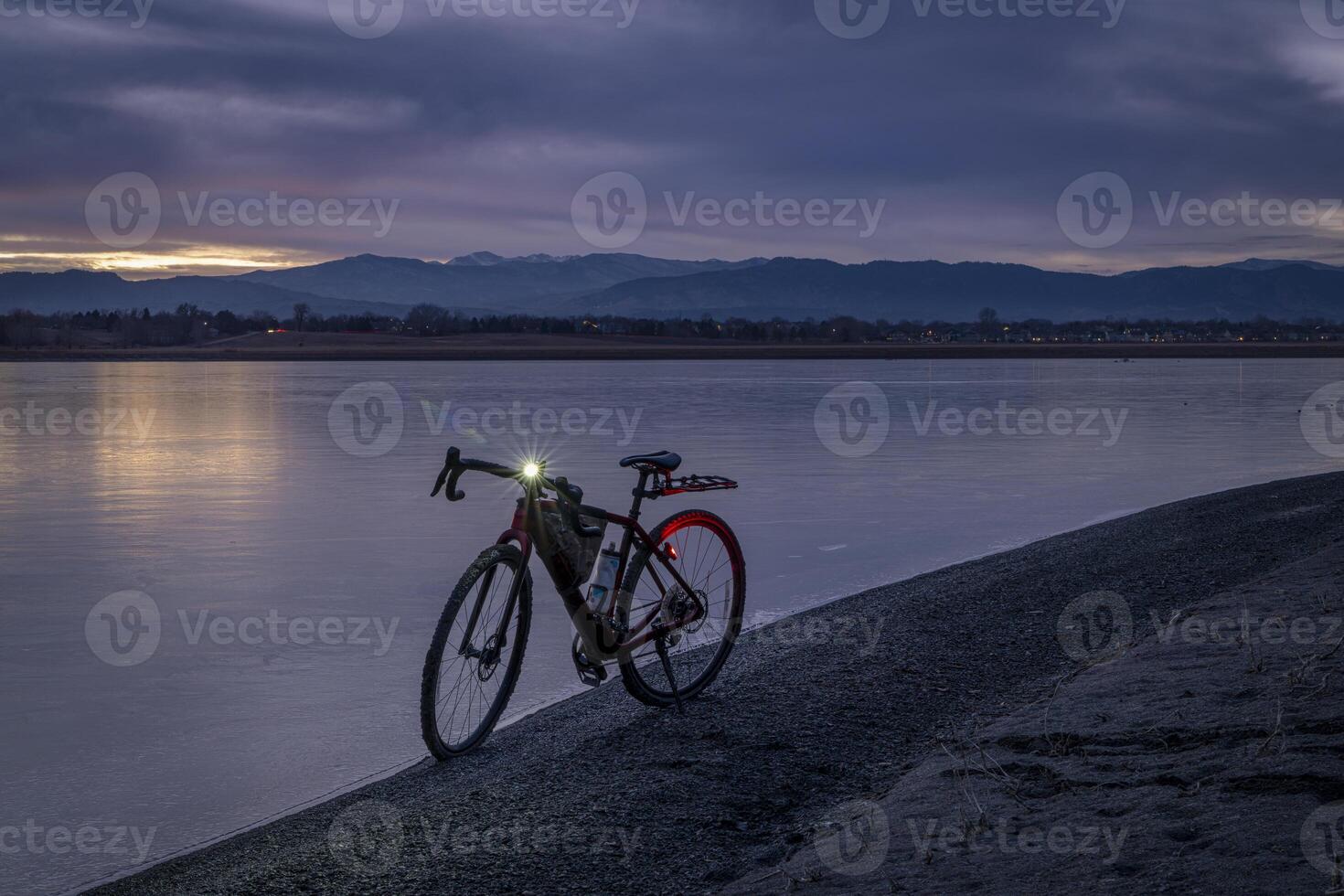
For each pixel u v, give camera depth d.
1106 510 14.75
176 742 5.53
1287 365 127.00
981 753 4.17
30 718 5.97
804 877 3.23
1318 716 3.98
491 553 4.95
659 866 3.54
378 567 10.73
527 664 6.85
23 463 22.72
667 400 52.03
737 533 12.75
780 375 94.94
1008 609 7.73
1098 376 89.00
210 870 3.76
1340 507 12.86
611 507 14.83
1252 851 2.89
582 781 4.38
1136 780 3.61
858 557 11.11
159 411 43.41
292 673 6.89
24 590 9.62
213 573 10.40
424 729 4.78
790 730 4.98
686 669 5.91
